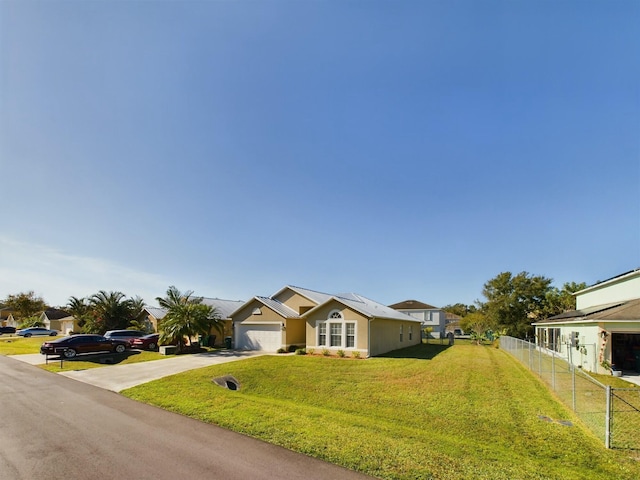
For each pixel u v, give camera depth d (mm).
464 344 38312
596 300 23594
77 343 23547
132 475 5648
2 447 6887
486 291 45250
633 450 7422
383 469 5777
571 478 5613
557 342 25234
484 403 11383
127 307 38906
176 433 7656
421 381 14984
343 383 14766
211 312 28516
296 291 28141
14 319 76625
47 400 11094
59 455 6469
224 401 10492
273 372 16906
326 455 6324
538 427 8961
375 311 25734
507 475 5598
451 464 5965
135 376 15773
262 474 5641
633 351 17250
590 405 10891
